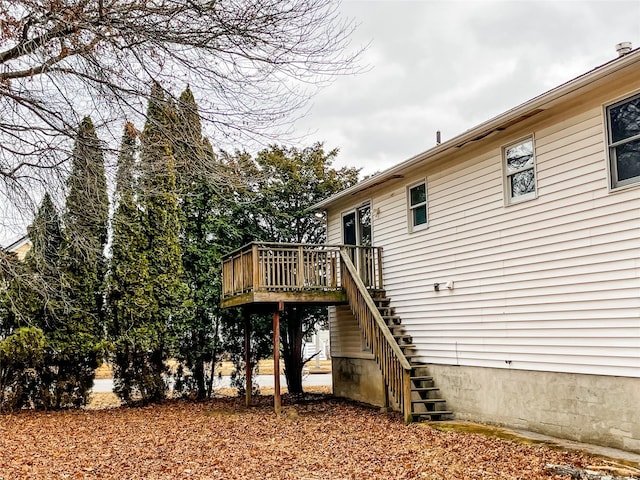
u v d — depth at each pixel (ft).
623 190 26.02
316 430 33.35
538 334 30.55
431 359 39.37
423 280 40.68
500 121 31.40
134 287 48.47
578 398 27.94
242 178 28.22
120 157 27.53
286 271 41.42
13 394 44.09
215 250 55.26
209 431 33.55
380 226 46.52
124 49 23.98
